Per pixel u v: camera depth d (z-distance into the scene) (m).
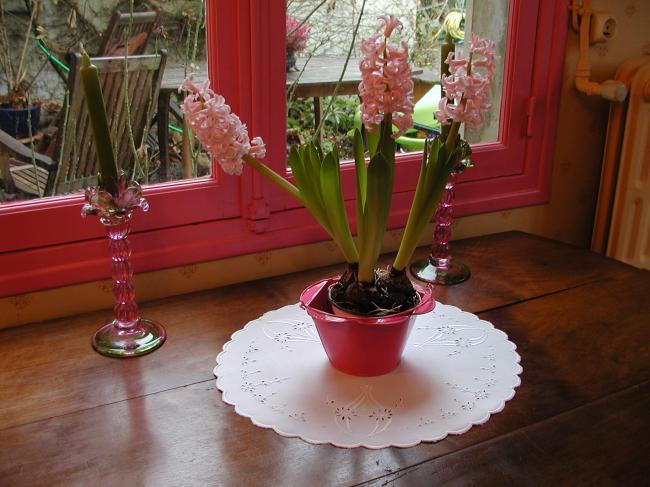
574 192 1.60
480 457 0.73
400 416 0.80
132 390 0.86
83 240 1.07
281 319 1.04
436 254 1.23
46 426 0.78
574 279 1.20
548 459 0.73
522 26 1.37
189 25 1.10
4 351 0.95
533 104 1.43
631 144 1.49
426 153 0.83
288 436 0.76
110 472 0.71
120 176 0.90
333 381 0.87
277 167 1.19
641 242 1.56
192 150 1.15
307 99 1.21
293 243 1.24
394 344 0.86
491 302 1.11
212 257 1.17
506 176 1.47
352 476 0.70
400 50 0.70
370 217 0.79
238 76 1.11
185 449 0.74
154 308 1.08
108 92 1.08
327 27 1.19
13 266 1.02
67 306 1.08
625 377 0.89
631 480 0.70
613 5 1.48
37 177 1.07
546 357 0.94
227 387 0.86
